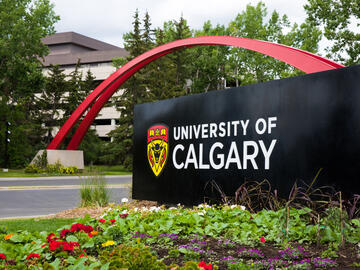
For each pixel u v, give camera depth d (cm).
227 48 5750
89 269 373
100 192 1141
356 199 593
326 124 654
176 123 991
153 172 1055
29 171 3441
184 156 959
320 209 623
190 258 427
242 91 822
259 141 774
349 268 383
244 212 619
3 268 391
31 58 4362
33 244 475
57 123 5859
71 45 10531
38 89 4522
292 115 712
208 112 902
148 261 368
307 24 4809
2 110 4781
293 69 4809
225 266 401
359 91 609
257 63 5181
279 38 5222
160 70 5231
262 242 476
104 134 7962
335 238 468
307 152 681
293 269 380
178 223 568
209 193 884
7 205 1353
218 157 868
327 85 657
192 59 6003
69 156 3566
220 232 543
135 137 1130
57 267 389
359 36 2750
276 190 692
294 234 498
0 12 4191
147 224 580
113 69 7906
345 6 2797
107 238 514
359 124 605
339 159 630
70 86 5972
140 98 4912
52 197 1619
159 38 5550
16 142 4953
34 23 4266
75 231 514
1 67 4328
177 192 973
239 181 813
